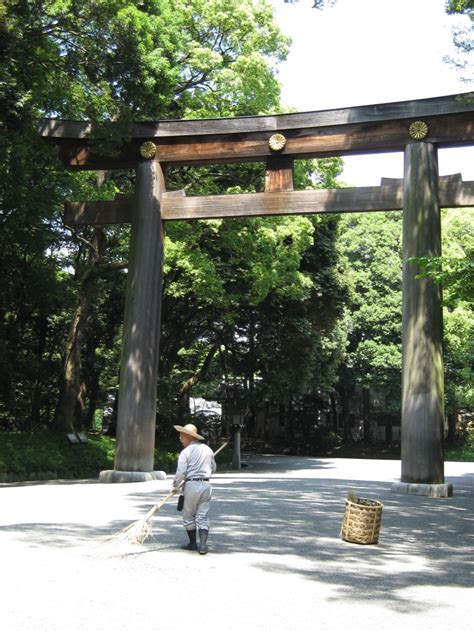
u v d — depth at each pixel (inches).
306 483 613.9
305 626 175.5
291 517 375.9
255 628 172.1
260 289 928.3
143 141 655.1
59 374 1045.8
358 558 271.0
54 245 973.8
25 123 578.2
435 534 341.4
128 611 183.6
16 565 234.8
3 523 336.8
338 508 423.5
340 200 605.0
